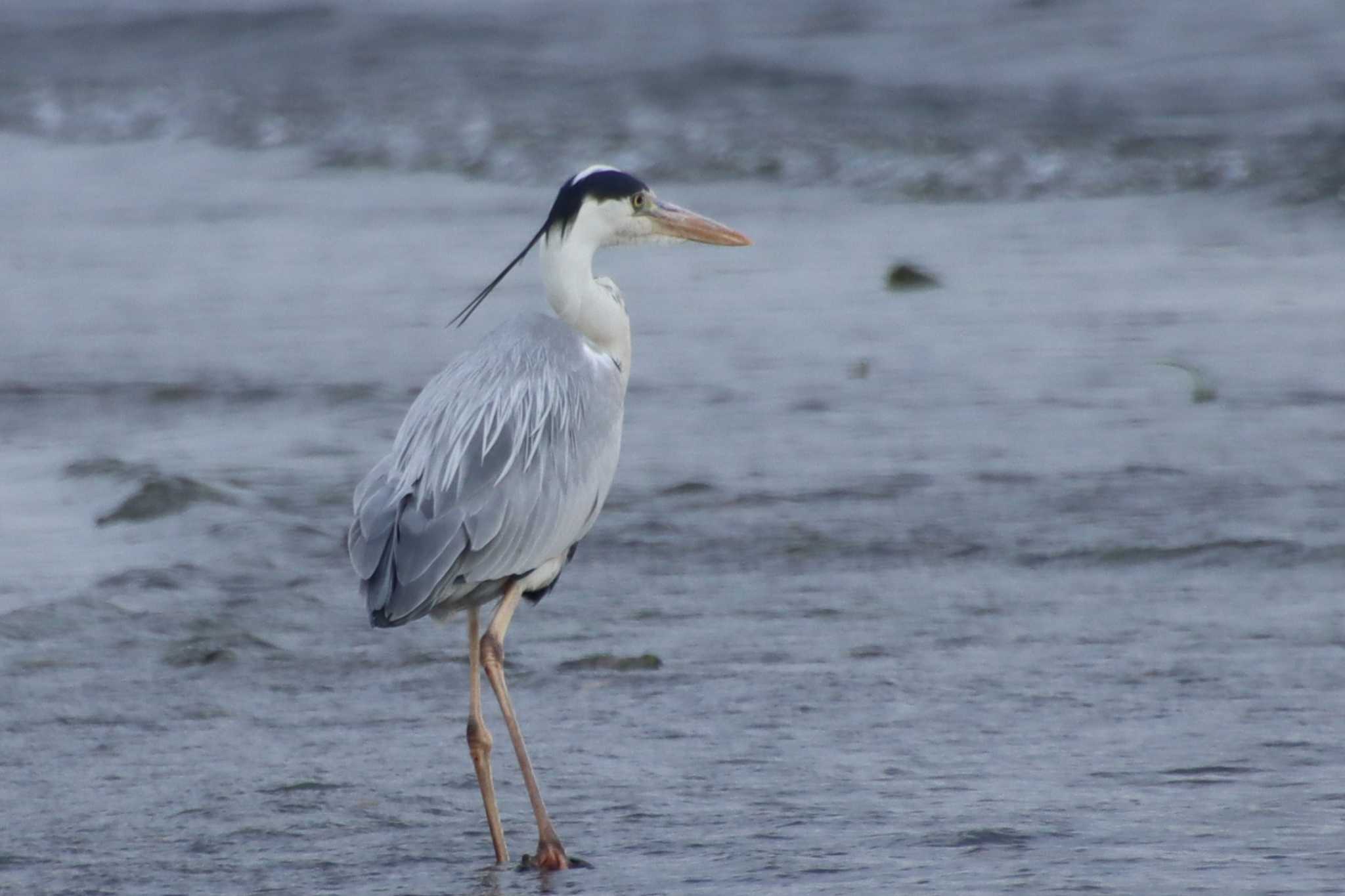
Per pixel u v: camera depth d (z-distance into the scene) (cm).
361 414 1736
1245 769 890
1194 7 4094
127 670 1102
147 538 1384
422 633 1172
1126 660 1071
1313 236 2416
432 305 2175
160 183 3191
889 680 1049
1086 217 2609
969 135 3184
